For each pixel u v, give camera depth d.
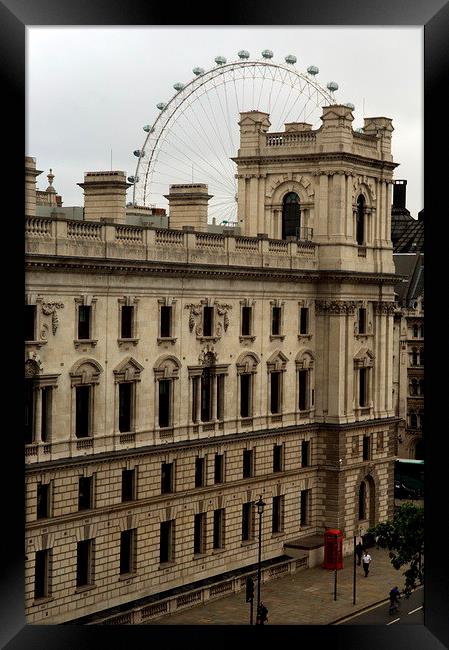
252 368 101.50
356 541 111.94
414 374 154.62
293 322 107.44
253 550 101.38
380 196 117.06
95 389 83.44
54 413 79.75
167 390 91.69
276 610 89.81
